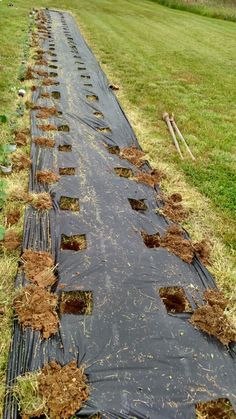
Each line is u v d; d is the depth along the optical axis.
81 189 3.91
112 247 3.18
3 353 2.33
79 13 14.51
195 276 3.06
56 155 4.47
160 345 2.42
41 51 8.35
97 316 2.56
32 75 6.84
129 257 3.10
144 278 2.92
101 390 2.12
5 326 2.48
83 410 2.02
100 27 12.79
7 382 2.14
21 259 2.96
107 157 4.62
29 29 10.18
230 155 5.21
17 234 3.27
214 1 20.98
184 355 2.38
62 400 2.03
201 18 17.89
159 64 9.38
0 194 3.37
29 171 4.10
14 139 4.68
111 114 5.95
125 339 2.43
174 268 3.08
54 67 7.58
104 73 7.93
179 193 4.20
